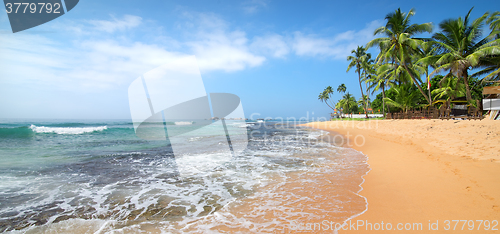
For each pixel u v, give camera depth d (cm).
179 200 345
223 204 331
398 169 504
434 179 405
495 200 296
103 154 707
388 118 2339
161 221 279
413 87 2698
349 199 346
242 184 423
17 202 331
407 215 283
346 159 662
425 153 641
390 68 2567
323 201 340
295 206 323
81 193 372
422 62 1948
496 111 1277
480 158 509
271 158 670
